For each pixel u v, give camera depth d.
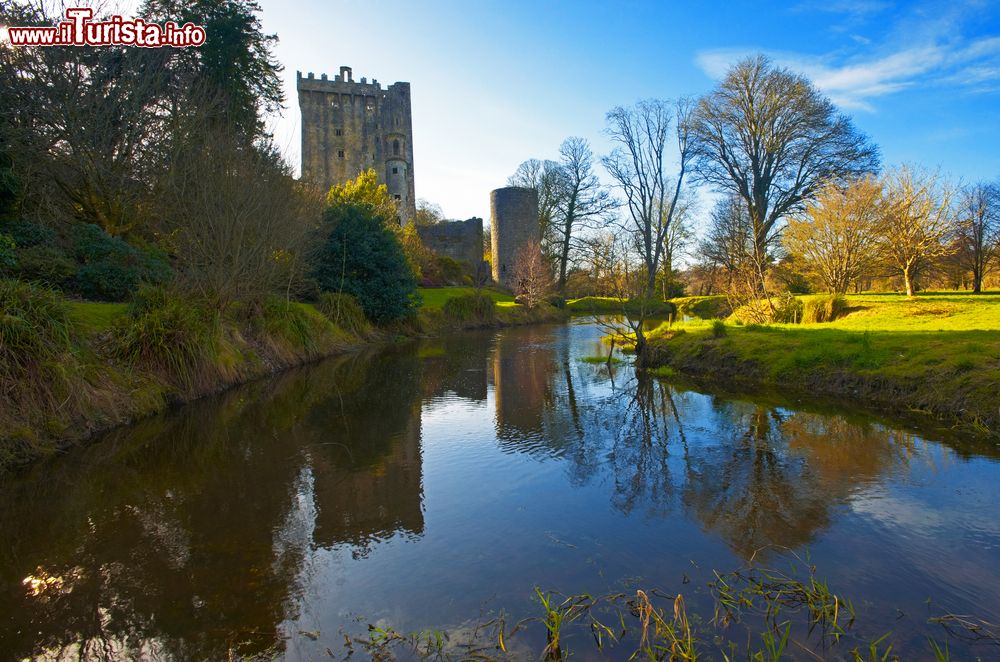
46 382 6.54
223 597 3.55
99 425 7.02
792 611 3.21
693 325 16.48
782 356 10.36
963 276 32.38
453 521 4.64
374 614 3.32
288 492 5.38
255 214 12.55
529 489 5.36
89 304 10.14
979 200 26.69
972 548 3.92
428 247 47.44
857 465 5.62
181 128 14.55
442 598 3.47
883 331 11.15
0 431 5.80
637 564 3.83
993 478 5.13
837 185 23.25
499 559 3.96
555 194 50.72
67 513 4.89
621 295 14.91
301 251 15.93
